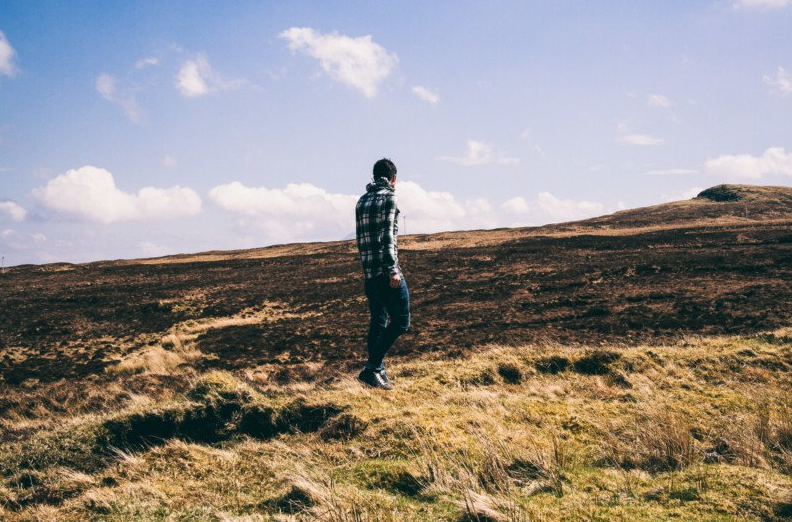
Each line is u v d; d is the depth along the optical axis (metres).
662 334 13.36
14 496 3.32
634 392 5.07
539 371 5.98
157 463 3.65
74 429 4.21
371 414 4.08
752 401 4.68
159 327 22.94
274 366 13.82
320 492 2.84
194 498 3.13
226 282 39.56
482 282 28.75
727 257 28.44
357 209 4.84
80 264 69.94
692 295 19.02
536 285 25.56
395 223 4.68
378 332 5.09
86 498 3.19
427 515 2.61
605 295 21.08
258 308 26.62
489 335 15.12
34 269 63.84
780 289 18.53
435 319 19.19
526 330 15.57
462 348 13.55
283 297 29.48
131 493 3.23
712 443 3.76
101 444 4.07
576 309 18.70
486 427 3.83
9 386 14.20
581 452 3.56
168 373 14.01
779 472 3.19
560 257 37.69
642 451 3.51
